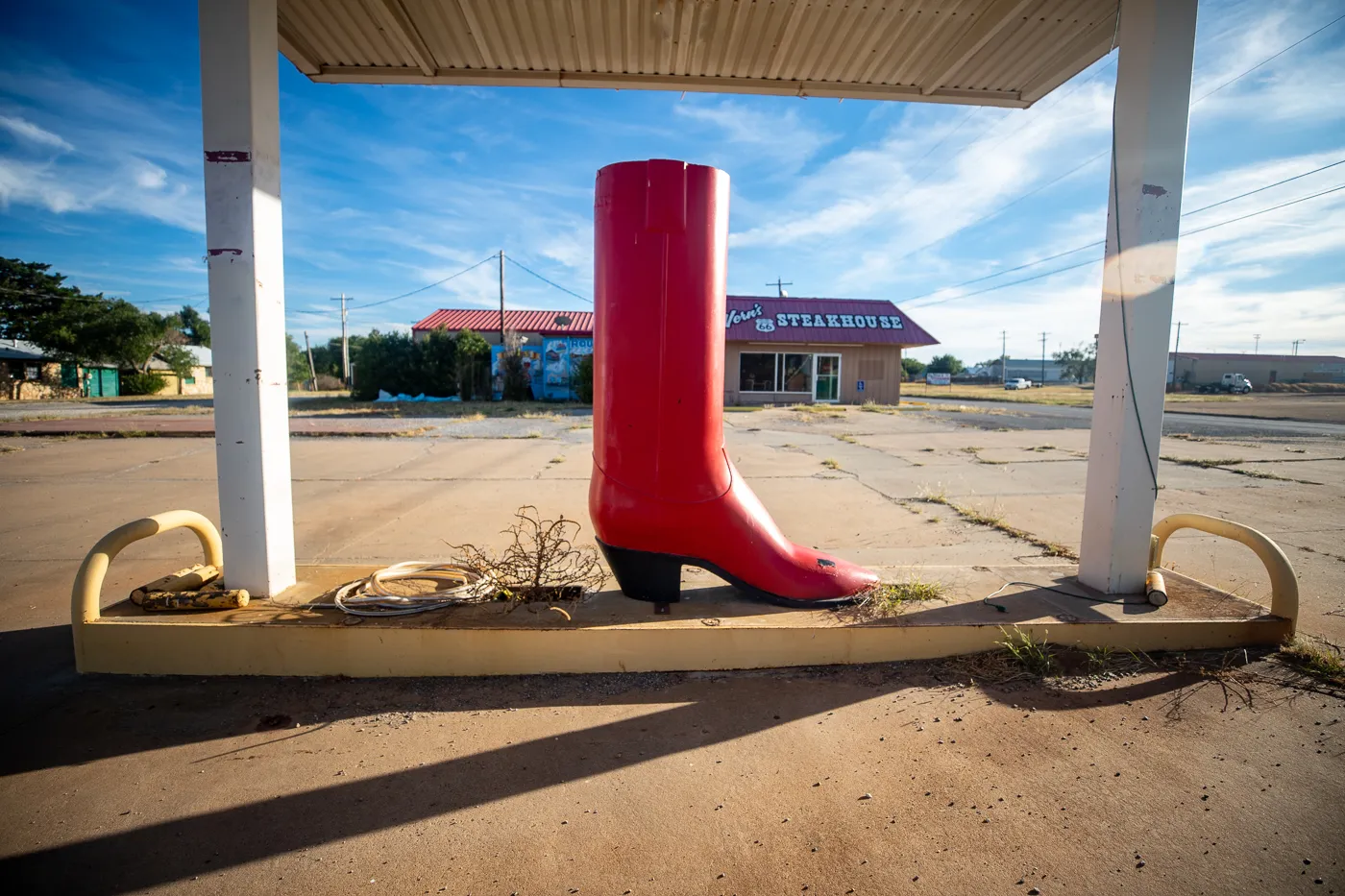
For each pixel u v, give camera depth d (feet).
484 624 9.47
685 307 9.66
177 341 145.79
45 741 7.74
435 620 9.59
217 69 9.03
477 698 8.82
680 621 9.68
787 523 19.62
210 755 7.50
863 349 83.56
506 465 30.68
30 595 13.10
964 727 8.09
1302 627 11.09
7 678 9.29
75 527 18.92
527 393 93.04
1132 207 10.26
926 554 16.29
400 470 29.32
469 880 5.66
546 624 9.49
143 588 10.11
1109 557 10.98
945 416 61.87
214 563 11.10
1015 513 20.85
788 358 82.58
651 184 9.53
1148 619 9.96
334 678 9.32
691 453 9.88
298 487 25.22
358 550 16.65
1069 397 125.90
